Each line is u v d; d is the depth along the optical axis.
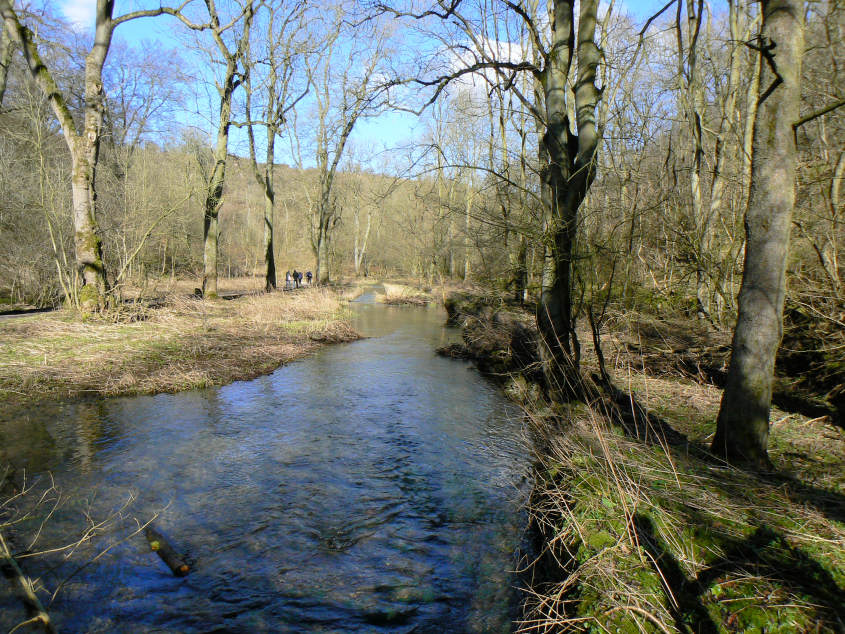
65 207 15.51
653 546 3.48
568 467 5.03
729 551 3.23
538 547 4.58
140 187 17.44
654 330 10.65
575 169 7.23
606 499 4.09
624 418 6.79
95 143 13.02
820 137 8.62
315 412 8.56
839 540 3.21
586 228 7.31
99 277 13.39
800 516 3.60
